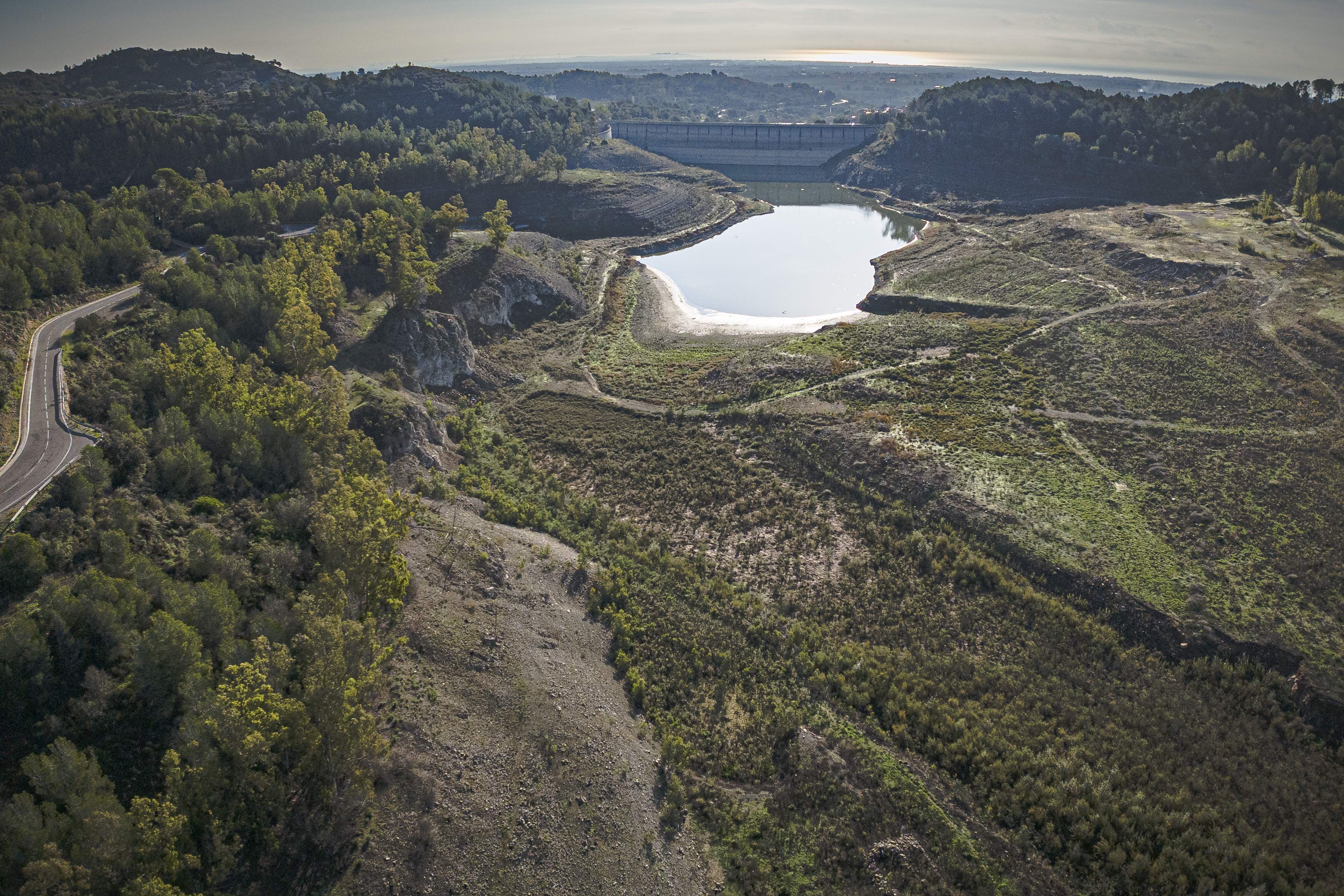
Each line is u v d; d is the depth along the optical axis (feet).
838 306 565.53
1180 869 181.68
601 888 175.01
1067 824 193.47
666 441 377.09
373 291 463.83
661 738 217.15
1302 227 568.00
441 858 169.89
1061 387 398.62
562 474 355.97
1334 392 373.61
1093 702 231.50
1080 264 557.74
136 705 169.27
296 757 170.81
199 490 234.79
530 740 199.82
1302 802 199.93
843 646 254.27
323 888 158.61
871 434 357.61
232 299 360.69
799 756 213.25
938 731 220.43
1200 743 216.54
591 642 243.81
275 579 208.85
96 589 178.09
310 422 273.95
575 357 478.59
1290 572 271.69
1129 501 313.12
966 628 261.44
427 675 207.62
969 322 481.05
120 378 292.61
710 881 183.11
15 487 219.82
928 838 192.24
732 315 552.41
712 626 260.21
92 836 138.21
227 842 156.15
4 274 326.65
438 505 289.33
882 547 299.38
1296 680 233.35
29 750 157.28
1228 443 346.95
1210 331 430.61
